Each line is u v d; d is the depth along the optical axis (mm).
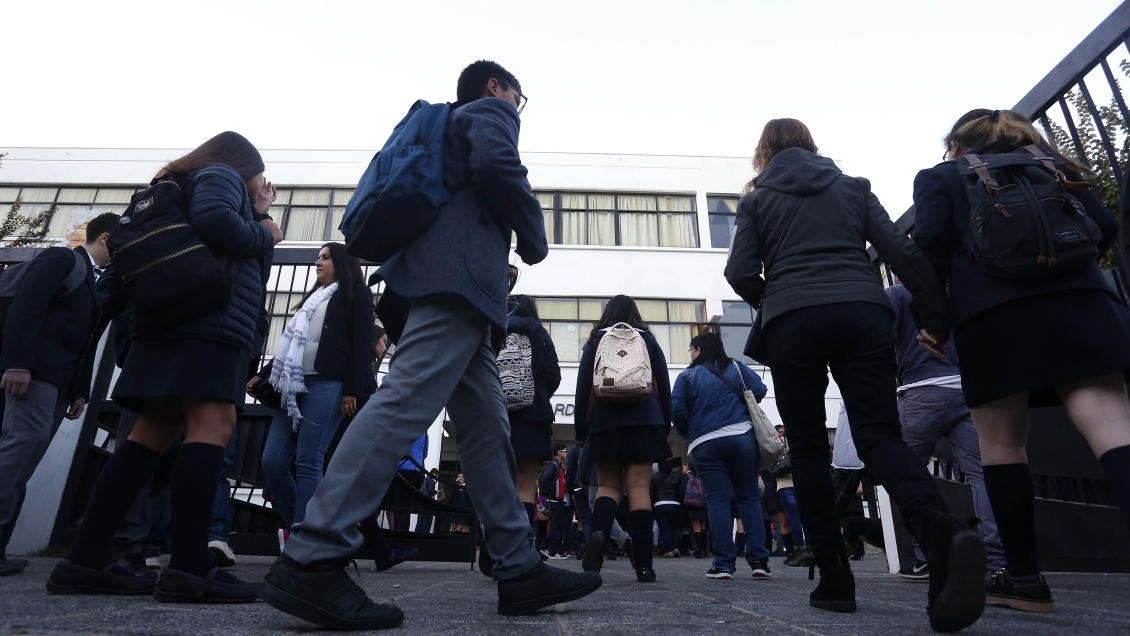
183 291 1823
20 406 2570
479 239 1622
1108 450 1479
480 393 1712
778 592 2605
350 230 1626
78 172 18938
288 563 1356
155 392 1828
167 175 2051
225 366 1925
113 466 1961
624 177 19312
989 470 1924
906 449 1682
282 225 18391
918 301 1886
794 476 2004
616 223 18984
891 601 2195
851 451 3945
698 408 3936
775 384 2027
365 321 3254
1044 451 3369
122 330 2957
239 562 4199
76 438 4355
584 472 5016
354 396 3160
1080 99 3033
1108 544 3500
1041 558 3551
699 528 9930
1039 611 1823
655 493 9461
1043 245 1609
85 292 2859
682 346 17312
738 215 2256
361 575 3439
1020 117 2006
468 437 1730
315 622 1334
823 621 1632
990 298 1707
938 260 1914
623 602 2090
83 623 1318
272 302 4715
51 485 4219
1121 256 2736
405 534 4094
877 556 9883
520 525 1724
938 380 3068
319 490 1416
